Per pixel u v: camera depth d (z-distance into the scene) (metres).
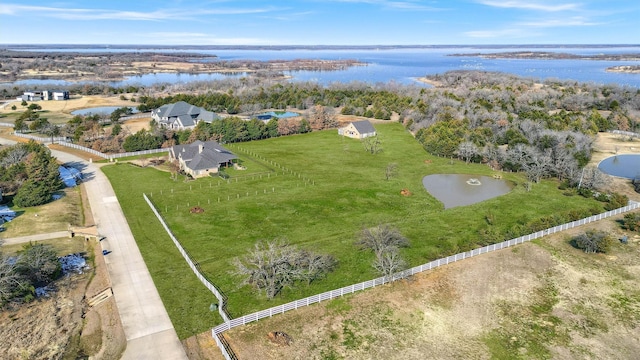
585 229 59.91
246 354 34.72
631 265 50.56
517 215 64.50
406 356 35.19
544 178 83.31
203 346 35.50
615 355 36.00
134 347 35.22
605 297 44.22
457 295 43.72
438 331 38.34
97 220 59.97
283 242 50.16
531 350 36.41
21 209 62.97
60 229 56.88
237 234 56.19
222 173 81.00
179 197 68.81
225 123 107.44
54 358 34.81
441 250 52.94
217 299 41.84
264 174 81.50
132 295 42.44
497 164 89.75
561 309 42.12
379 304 41.75
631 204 67.69
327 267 47.97
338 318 39.56
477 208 66.81
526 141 93.75
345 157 95.19
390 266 44.44
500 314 41.06
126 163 87.50
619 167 90.56
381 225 55.41
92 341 36.69
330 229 58.44
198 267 47.66
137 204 65.81
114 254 50.56
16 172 70.75
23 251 45.38
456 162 93.88
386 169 86.19
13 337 36.91
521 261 50.88
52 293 43.09
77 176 78.69
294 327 38.16
